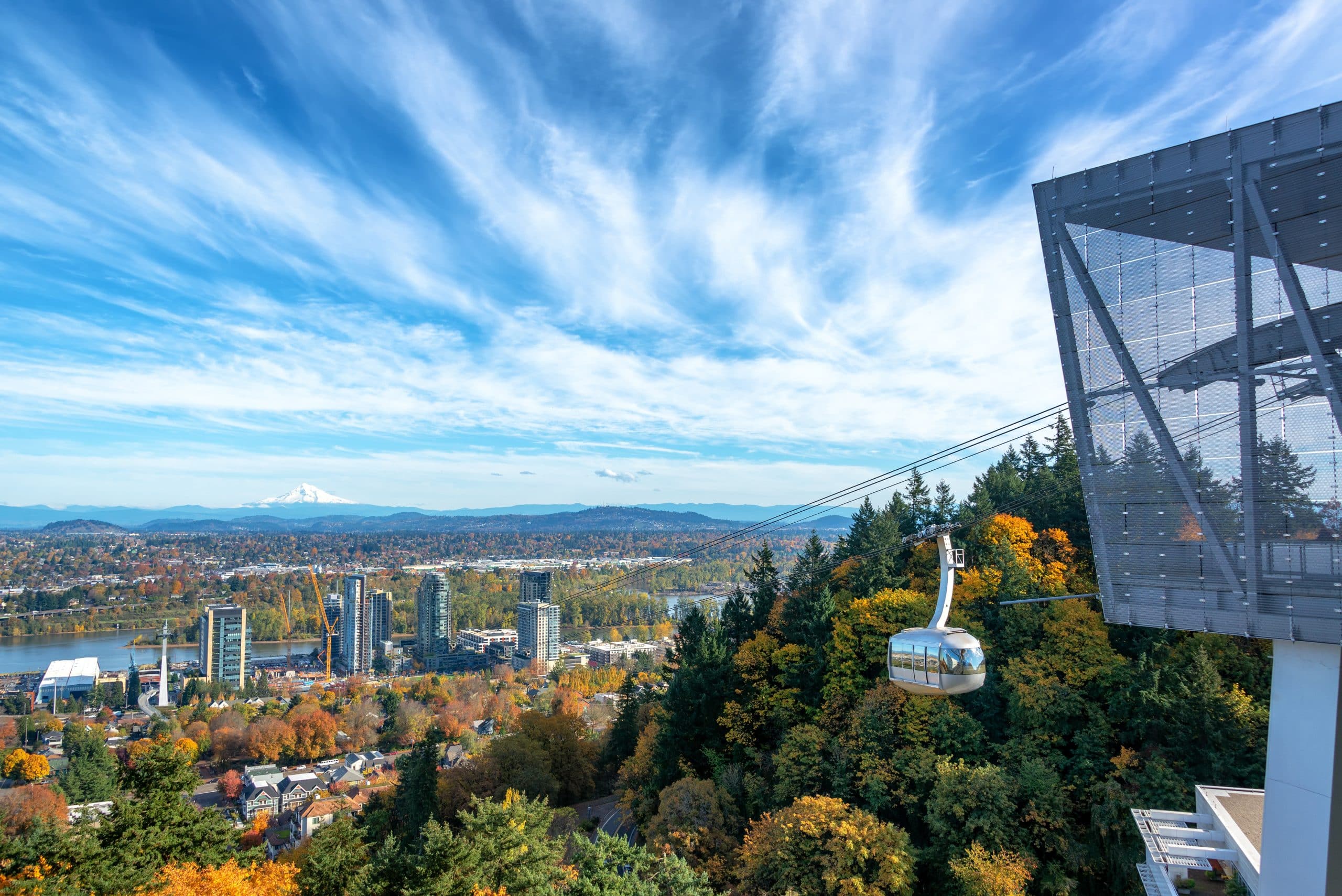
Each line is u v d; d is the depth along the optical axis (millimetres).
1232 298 31094
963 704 61531
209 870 41438
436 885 38406
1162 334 32844
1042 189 35750
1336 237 28922
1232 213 31094
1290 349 29766
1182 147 32281
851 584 82000
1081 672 56875
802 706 71000
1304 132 29406
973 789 51469
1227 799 42156
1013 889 46000
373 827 86750
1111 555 33969
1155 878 38562
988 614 65938
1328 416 29000
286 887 43500
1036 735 55312
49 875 39250
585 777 104062
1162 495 32688
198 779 47781
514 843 43938
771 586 93312
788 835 51531
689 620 93062
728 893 54969
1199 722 49312
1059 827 50906
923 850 52531
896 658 30609
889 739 60875
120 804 43812
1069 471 87062
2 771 164625
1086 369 35000
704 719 76062
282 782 154500
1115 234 34031
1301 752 29016
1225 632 30797
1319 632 28531
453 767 100438
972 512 89625
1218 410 31406
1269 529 30000
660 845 61781
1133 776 49938
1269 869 29906
